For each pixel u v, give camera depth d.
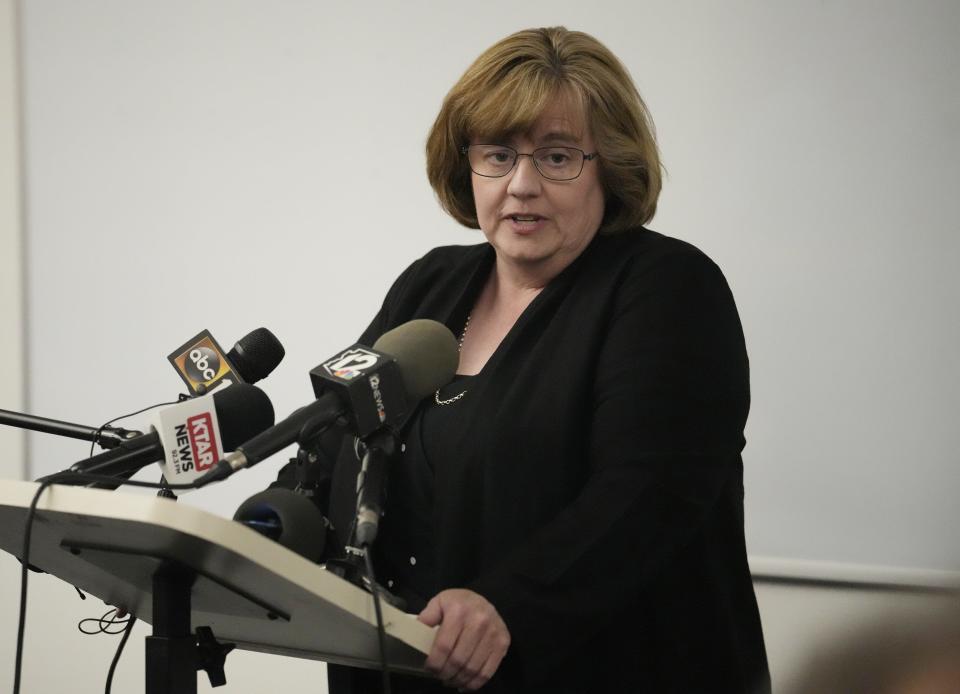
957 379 5.76
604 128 3.79
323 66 6.93
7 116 7.24
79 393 7.15
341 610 2.53
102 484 2.86
